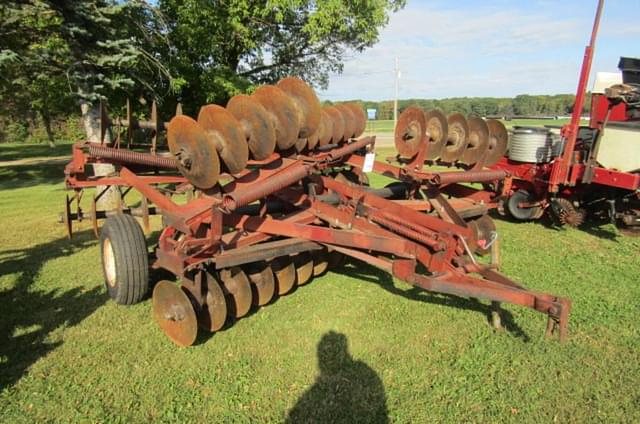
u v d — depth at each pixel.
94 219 5.93
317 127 4.93
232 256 4.02
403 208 4.43
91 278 5.53
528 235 7.55
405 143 5.44
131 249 4.37
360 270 5.76
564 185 7.93
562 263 6.06
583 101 7.07
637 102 6.98
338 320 4.39
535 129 8.19
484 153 5.53
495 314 4.16
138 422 3.02
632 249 6.73
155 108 5.20
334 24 15.30
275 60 17.69
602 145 7.11
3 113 23.41
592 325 4.30
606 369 3.58
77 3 8.20
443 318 4.41
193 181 4.09
